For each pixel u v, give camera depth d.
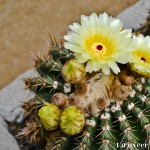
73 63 0.43
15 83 0.68
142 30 0.67
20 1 0.90
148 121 0.44
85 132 0.44
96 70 0.42
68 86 0.46
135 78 0.46
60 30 0.86
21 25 0.86
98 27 0.44
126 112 0.44
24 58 0.82
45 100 0.47
